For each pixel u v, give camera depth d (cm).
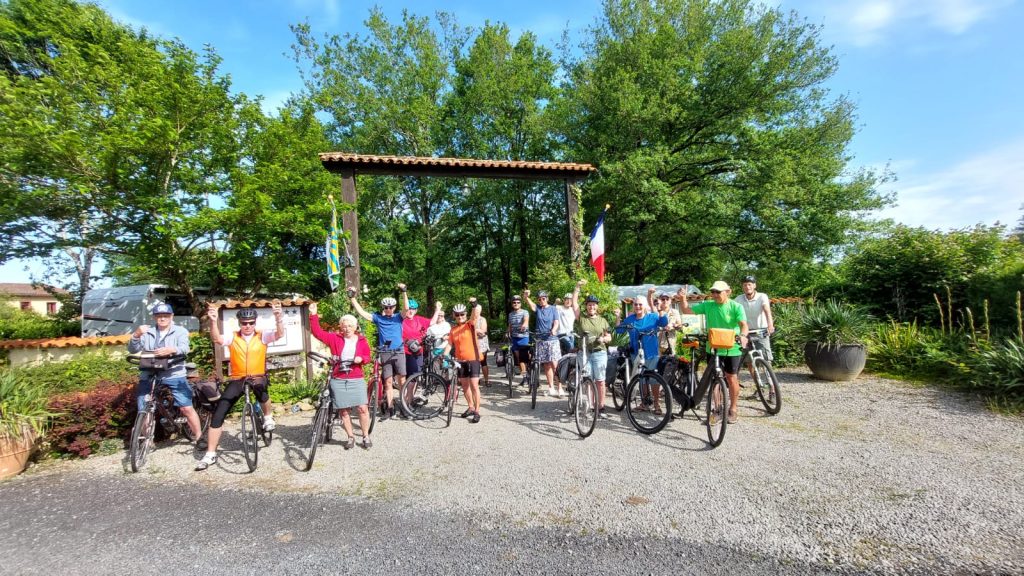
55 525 357
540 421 624
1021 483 362
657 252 2112
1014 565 261
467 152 2638
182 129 1085
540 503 367
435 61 2502
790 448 468
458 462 471
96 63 1055
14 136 877
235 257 1292
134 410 559
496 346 1902
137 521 360
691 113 1998
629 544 301
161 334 509
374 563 288
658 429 533
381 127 2366
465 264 2877
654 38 2023
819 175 1917
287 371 825
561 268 1203
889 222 1845
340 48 2436
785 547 289
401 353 667
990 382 603
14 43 1239
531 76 2562
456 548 304
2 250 1022
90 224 1106
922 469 398
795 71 1992
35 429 490
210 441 474
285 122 1364
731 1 2053
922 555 275
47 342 852
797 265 1966
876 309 1001
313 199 1359
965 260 886
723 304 549
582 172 1170
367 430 530
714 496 365
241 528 342
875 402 627
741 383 799
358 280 1012
